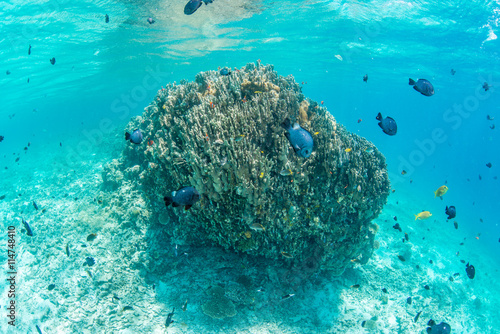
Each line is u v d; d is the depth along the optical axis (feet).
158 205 29.19
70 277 28.19
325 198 24.06
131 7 48.96
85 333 23.24
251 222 21.42
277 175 22.03
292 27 64.44
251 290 25.46
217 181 19.01
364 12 55.42
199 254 27.25
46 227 38.73
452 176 185.47
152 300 25.38
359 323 27.40
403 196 95.04
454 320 34.14
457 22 55.72
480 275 49.96
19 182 66.08
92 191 48.47
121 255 28.60
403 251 46.29
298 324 25.29
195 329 23.22
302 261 26.81
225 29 65.26
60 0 43.98
